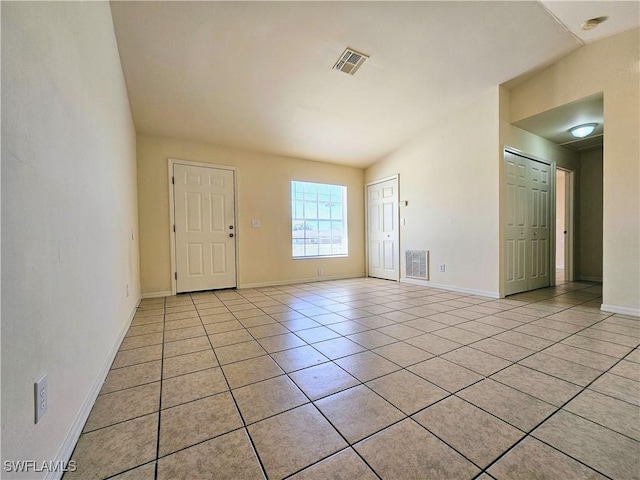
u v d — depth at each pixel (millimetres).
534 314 2793
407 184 4715
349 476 925
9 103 745
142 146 3801
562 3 2299
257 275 4590
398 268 4957
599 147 4660
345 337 2229
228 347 2045
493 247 3527
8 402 689
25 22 848
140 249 3748
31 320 814
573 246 4789
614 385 1456
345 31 2477
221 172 4316
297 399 1378
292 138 4297
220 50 2594
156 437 1123
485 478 910
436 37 2600
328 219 5418
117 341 2018
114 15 2168
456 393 1407
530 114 3334
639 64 2578
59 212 1062
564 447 1036
